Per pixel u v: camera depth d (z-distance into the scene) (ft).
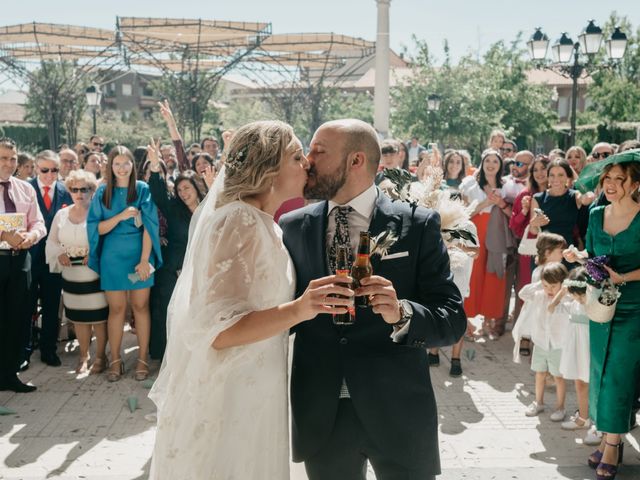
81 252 19.24
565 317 16.28
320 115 99.86
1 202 18.37
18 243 17.63
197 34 78.23
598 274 12.78
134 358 21.42
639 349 12.71
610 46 36.14
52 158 21.61
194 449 7.76
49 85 87.92
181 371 8.07
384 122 47.80
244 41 83.15
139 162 22.88
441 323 7.97
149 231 18.98
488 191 22.95
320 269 8.41
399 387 8.27
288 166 7.90
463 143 85.56
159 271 20.08
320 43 81.35
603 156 25.93
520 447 14.79
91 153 27.20
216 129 123.85
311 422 8.44
